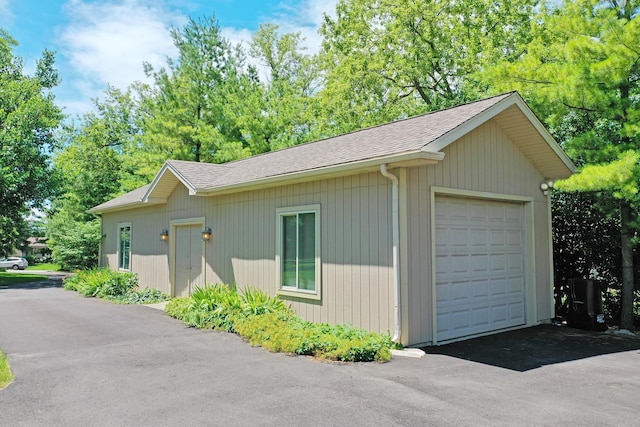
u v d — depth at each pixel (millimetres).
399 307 6723
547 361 6281
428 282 7148
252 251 9953
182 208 12789
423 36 19703
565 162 8891
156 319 9430
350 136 9992
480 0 18969
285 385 5074
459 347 7082
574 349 7027
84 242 24656
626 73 7750
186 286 12562
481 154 8188
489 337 7898
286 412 4285
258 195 9836
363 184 7402
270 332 7082
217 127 23266
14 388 5043
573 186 7621
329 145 9844
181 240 12922
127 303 12023
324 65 24062
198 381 5230
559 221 10109
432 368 5828
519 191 8938
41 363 6047
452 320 7684
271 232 9414
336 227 7840
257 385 5078
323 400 4598
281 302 8742
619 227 9211
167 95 23484
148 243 14609
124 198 17047
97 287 13914
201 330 8219
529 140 8688
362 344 6199
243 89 23328
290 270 8914
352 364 5953
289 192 8953
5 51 22812
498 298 8586
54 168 21594
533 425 4008
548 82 8953
